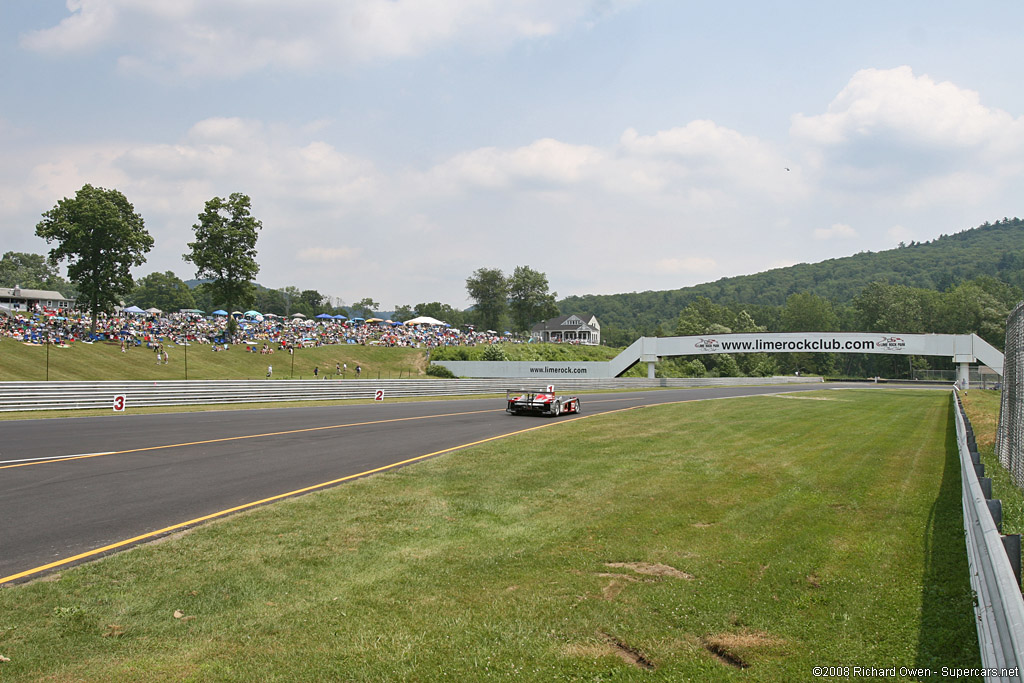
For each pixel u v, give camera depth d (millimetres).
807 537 6789
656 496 8680
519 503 8320
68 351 40688
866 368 100875
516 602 5117
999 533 4156
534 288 102750
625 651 4367
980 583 4191
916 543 6578
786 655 4301
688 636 4574
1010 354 11086
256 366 48812
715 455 12195
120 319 54219
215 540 6605
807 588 5414
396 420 19156
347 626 4680
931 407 26375
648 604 5090
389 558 6148
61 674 3982
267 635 4535
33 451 11672
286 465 10977
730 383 60562
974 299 89750
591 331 104062
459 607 5023
